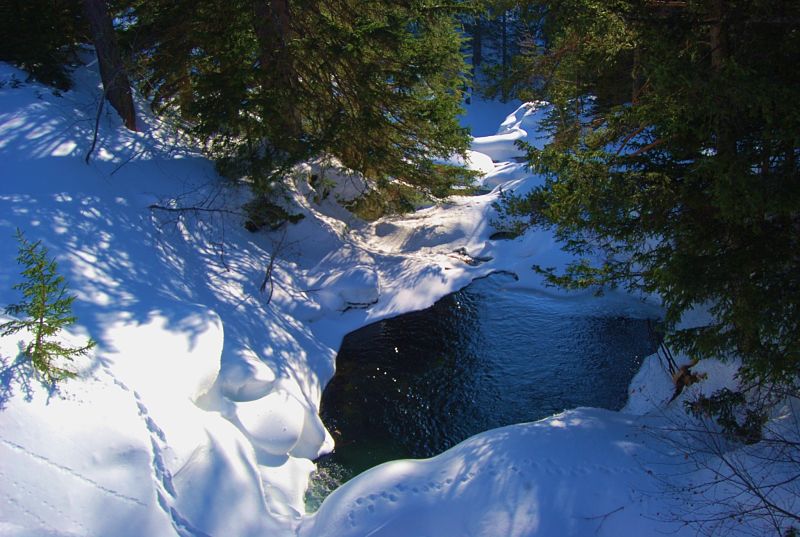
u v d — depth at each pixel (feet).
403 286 45.75
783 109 19.43
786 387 23.47
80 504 18.67
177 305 28.14
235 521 21.63
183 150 46.47
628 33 29.40
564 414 27.96
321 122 47.42
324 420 31.94
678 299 23.50
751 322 20.85
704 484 20.17
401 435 30.73
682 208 25.68
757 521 19.21
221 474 22.40
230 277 37.91
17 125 37.81
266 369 28.66
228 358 28.55
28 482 18.15
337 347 39.24
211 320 27.55
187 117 45.44
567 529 20.25
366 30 41.50
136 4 45.06
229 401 26.73
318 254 47.75
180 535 20.04
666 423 26.35
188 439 22.04
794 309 20.77
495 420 31.71
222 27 42.65
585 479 21.97
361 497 22.39
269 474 25.32
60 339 22.18
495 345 39.24
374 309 43.42
